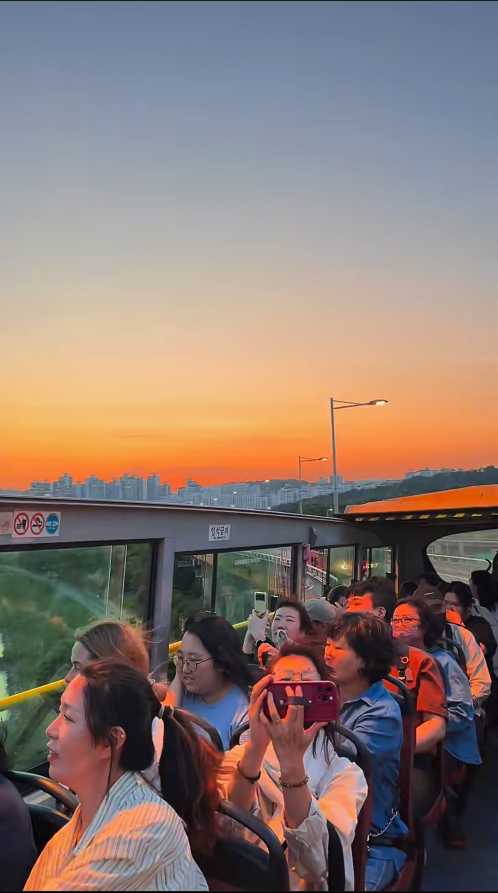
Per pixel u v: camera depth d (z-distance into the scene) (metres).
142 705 1.64
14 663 3.92
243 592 6.36
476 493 9.05
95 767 1.62
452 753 3.64
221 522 5.92
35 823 2.19
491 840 3.00
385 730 2.55
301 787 1.67
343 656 2.66
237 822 1.72
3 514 3.66
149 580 4.98
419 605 3.89
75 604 4.29
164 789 1.67
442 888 1.49
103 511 4.45
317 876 1.63
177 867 1.50
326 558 8.51
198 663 2.87
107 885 1.41
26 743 4.05
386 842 2.49
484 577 6.55
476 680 4.42
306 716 1.70
